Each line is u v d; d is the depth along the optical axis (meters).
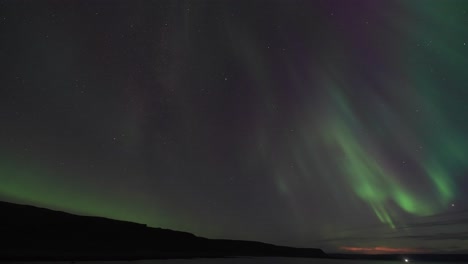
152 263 45.22
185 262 49.00
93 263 42.84
